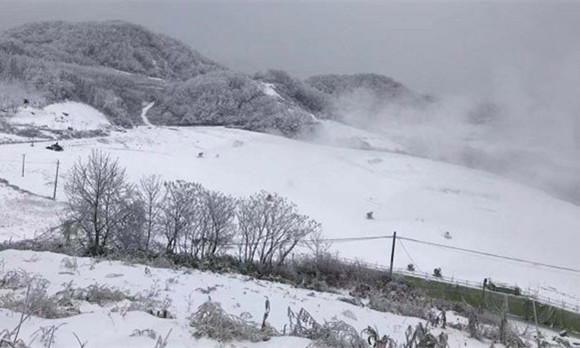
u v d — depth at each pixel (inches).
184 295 314.2
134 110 5531.5
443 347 246.7
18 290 252.8
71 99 4539.9
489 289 1125.7
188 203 1050.7
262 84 6117.1
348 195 2314.2
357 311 388.5
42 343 159.6
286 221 1485.0
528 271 1526.8
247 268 786.8
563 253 1818.4
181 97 5600.4
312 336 219.8
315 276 930.1
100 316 196.9
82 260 399.5
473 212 2278.5
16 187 1712.6
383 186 2605.8
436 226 1971.0
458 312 563.2
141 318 201.5
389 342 244.5
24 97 4030.5
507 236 1979.6
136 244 925.2
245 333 200.1
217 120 5206.7
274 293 414.9
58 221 1298.0
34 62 5024.6
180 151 3203.7
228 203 1251.8
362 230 1764.3
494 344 316.2
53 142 2768.2
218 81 5669.3
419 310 484.7
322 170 2802.7
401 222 1950.1
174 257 723.4
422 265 1417.3
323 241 1300.4
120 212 957.8
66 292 239.9
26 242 674.2
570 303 1097.4
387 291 805.2
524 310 959.6
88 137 3238.2
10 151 2340.1
